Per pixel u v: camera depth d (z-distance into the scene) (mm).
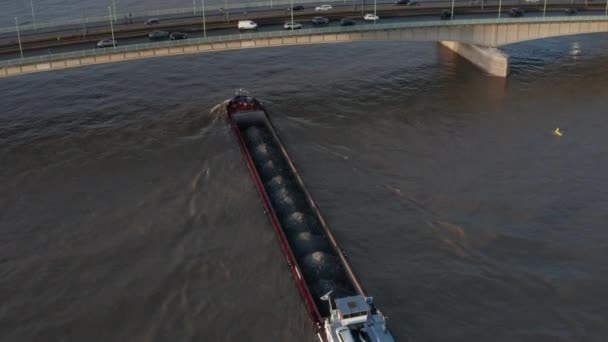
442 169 88438
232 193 82500
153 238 73625
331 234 70812
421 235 73438
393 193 82375
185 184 85062
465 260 69062
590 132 98938
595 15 128000
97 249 71812
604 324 60188
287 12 134000
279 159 90750
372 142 96875
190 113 107312
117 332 60125
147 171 88750
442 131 100312
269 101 112312
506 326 60062
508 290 64562
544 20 125500
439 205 79500
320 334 57094
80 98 114375
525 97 113875
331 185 84500
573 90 117000
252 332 59656
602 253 69938
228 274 67312
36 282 66625
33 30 126562
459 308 62219
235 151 93688
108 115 106938
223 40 109062
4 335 59812
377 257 69625
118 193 83188
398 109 108875
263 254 70250
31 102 112500
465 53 135625
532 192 82125
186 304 63250
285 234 72562
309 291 61812
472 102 111812
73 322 61281
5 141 97500
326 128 101688
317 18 122688
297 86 119625
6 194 83125
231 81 122500
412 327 59812
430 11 133125
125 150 94625
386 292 64188
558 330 59562
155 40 114250
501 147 94562
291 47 142250
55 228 75812
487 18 125875
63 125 103000
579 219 76250
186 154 93375
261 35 110875
